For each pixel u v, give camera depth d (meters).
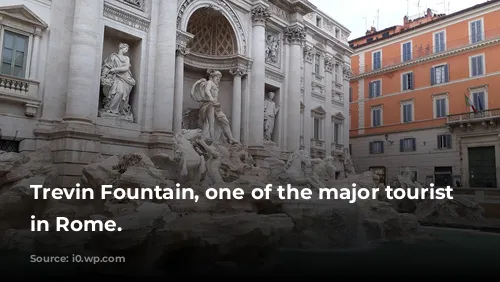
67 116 17.94
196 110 26.77
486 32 36.69
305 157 20.48
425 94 40.78
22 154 16.55
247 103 27.78
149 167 15.91
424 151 40.25
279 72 30.77
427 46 41.16
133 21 21.38
